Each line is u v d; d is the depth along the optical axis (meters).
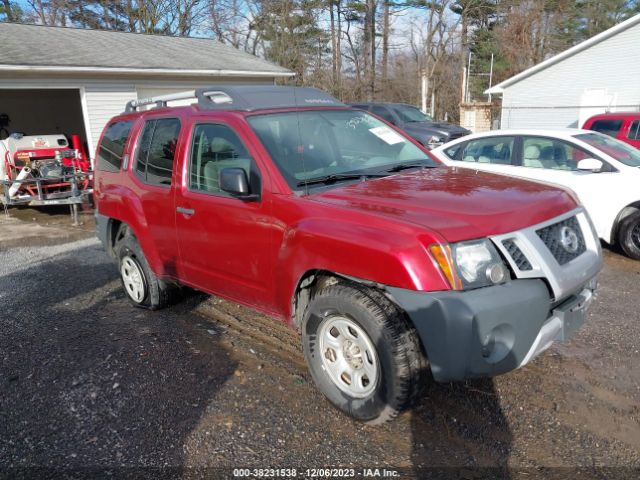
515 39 36.84
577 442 3.01
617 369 3.75
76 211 10.23
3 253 7.89
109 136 5.48
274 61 34.16
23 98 18.23
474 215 2.91
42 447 3.13
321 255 3.09
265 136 3.74
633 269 6.04
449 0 36.44
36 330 4.83
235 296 4.04
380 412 3.01
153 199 4.53
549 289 2.91
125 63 14.13
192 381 3.80
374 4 37.19
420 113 16.94
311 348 3.38
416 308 2.75
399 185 3.51
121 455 3.03
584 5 39.88
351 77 38.41
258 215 3.55
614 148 7.02
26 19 33.00
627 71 21.88
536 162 7.15
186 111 4.39
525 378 3.67
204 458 2.98
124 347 4.39
